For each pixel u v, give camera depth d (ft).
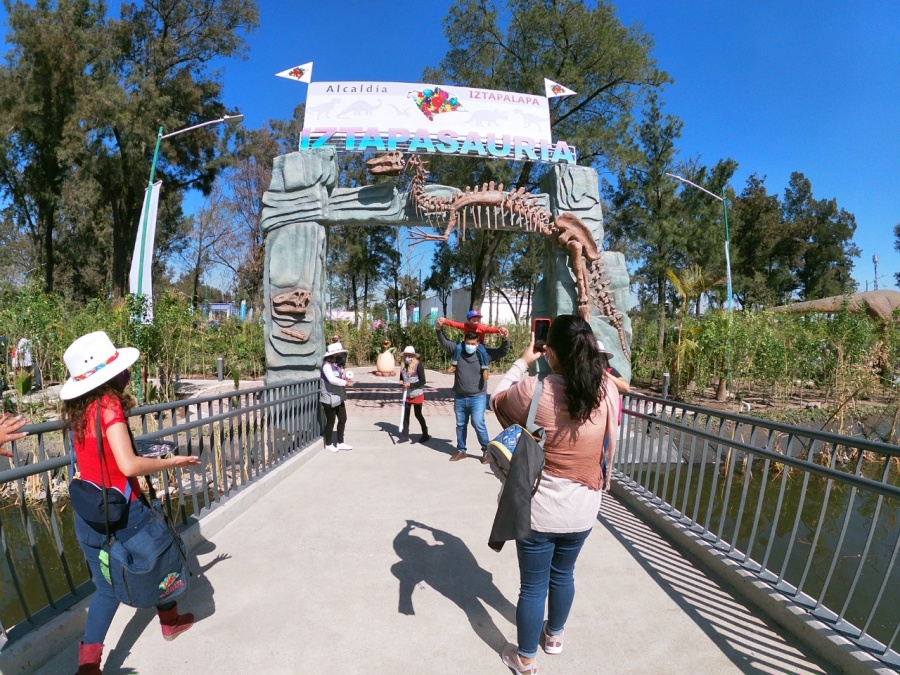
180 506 13.26
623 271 30.19
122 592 7.79
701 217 75.92
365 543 13.62
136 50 82.43
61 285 123.85
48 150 86.79
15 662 7.95
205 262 114.52
